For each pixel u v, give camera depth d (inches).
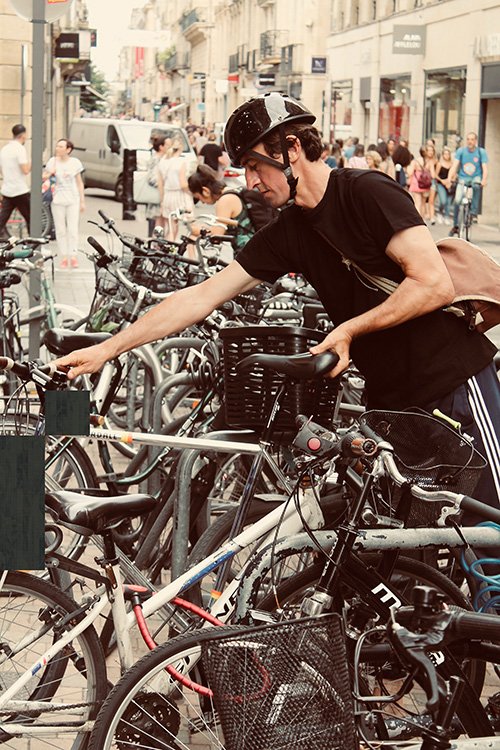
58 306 334.0
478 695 132.6
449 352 154.1
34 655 138.9
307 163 151.6
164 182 708.0
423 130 1409.9
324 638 101.6
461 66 1277.1
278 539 139.8
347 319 158.6
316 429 133.1
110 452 220.7
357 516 129.2
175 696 128.4
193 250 577.9
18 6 357.7
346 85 1798.7
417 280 148.3
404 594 142.0
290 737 100.0
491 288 152.3
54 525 136.2
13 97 903.1
